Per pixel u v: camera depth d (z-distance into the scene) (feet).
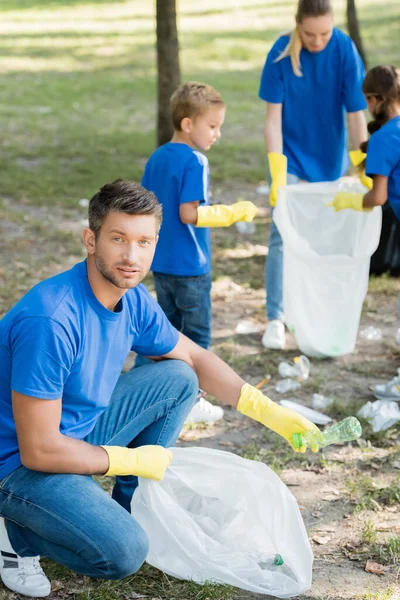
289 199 17.40
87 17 83.10
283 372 16.80
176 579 10.66
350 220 17.39
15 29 75.15
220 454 10.49
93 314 9.61
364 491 12.76
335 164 18.45
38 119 41.42
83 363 9.53
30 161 33.94
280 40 17.81
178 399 11.18
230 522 10.57
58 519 9.37
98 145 36.27
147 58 60.59
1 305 20.24
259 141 37.11
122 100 46.57
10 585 10.27
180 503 10.87
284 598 10.32
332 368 17.29
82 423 10.02
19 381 9.12
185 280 15.07
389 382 16.01
